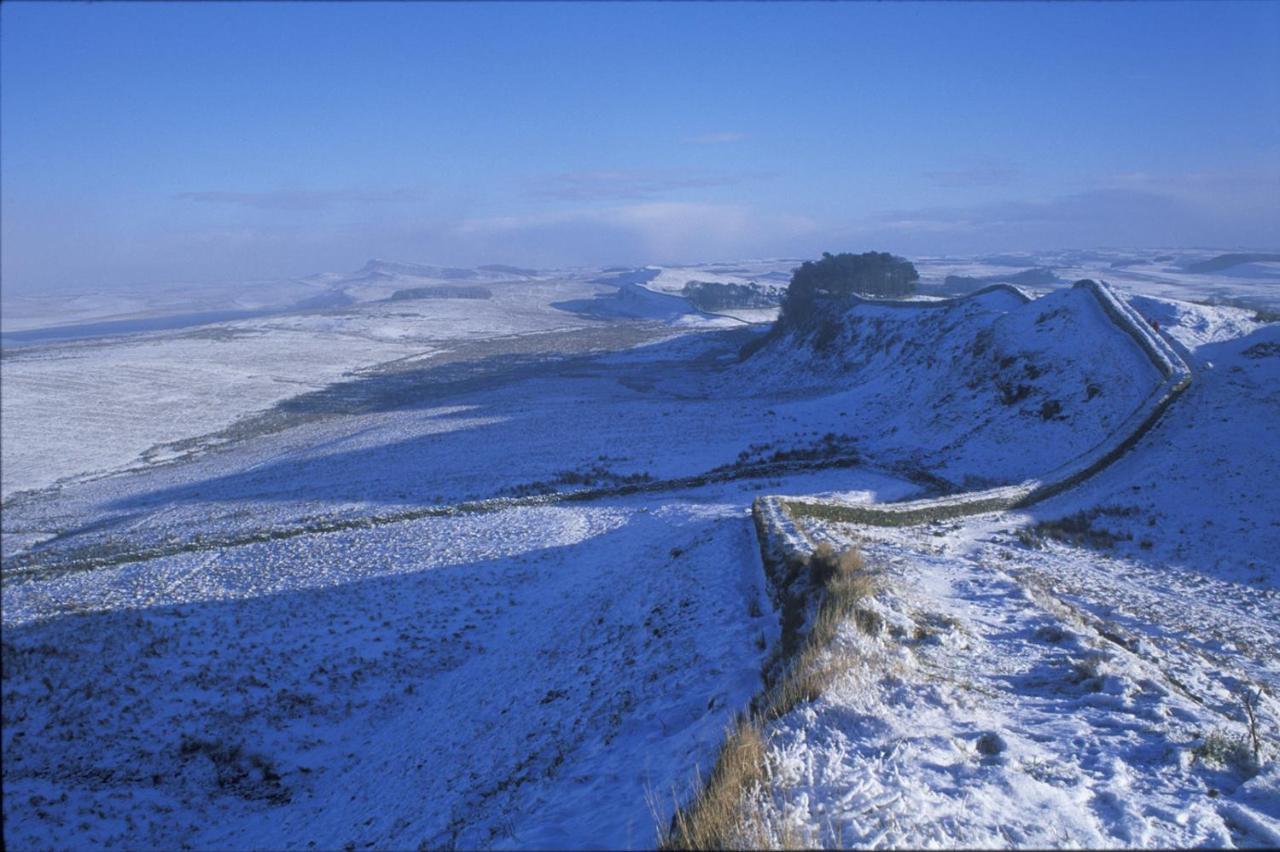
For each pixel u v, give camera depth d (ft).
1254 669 43.86
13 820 37.27
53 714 47.78
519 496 117.08
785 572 49.75
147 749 46.39
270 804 44.14
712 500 105.09
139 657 57.62
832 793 20.25
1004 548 71.72
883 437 143.95
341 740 51.88
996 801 20.17
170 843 39.14
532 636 63.36
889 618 37.45
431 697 56.90
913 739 23.86
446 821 33.65
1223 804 21.27
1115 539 76.02
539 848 23.32
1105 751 24.67
